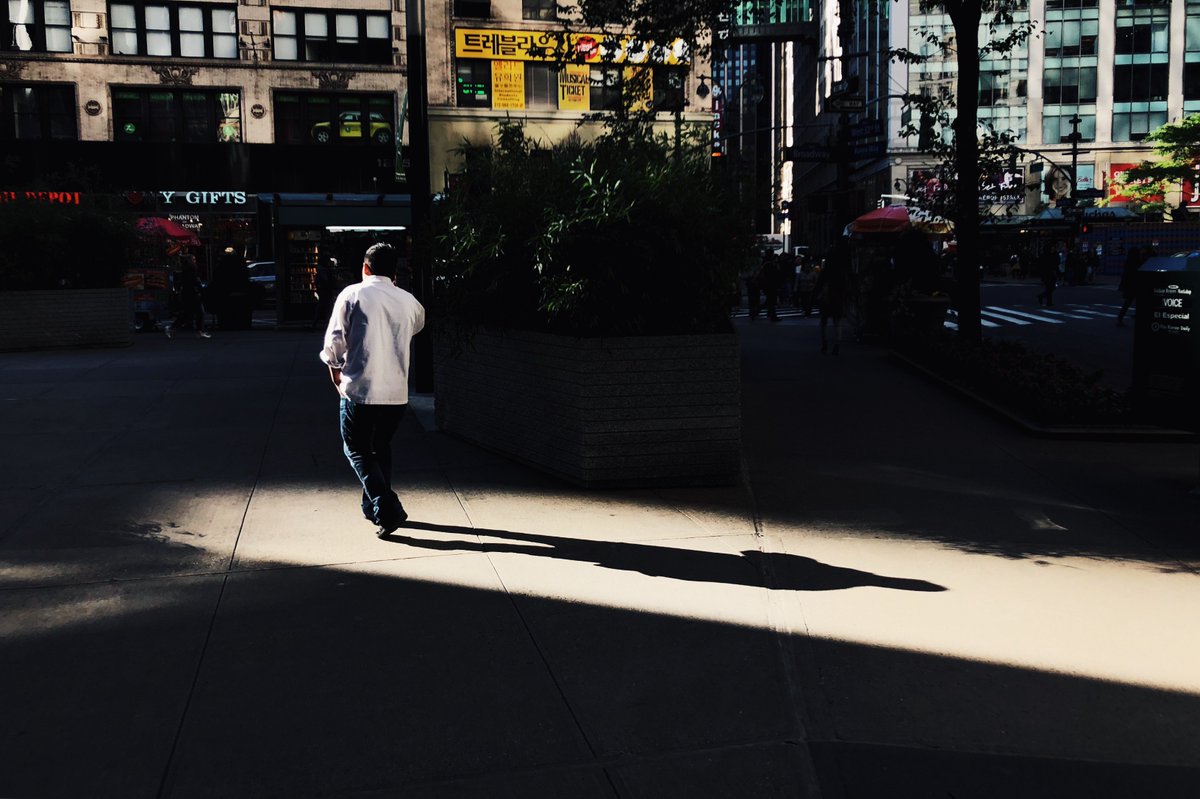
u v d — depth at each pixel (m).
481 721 3.72
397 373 6.14
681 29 16.44
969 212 14.73
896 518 6.63
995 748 3.55
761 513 6.74
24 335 17.11
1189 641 4.52
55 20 39.16
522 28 30.38
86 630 4.57
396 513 6.00
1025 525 6.47
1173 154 64.81
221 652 4.33
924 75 65.94
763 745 3.55
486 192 8.27
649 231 7.23
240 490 7.23
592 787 3.27
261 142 40.91
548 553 5.79
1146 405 8.21
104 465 8.01
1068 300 32.78
